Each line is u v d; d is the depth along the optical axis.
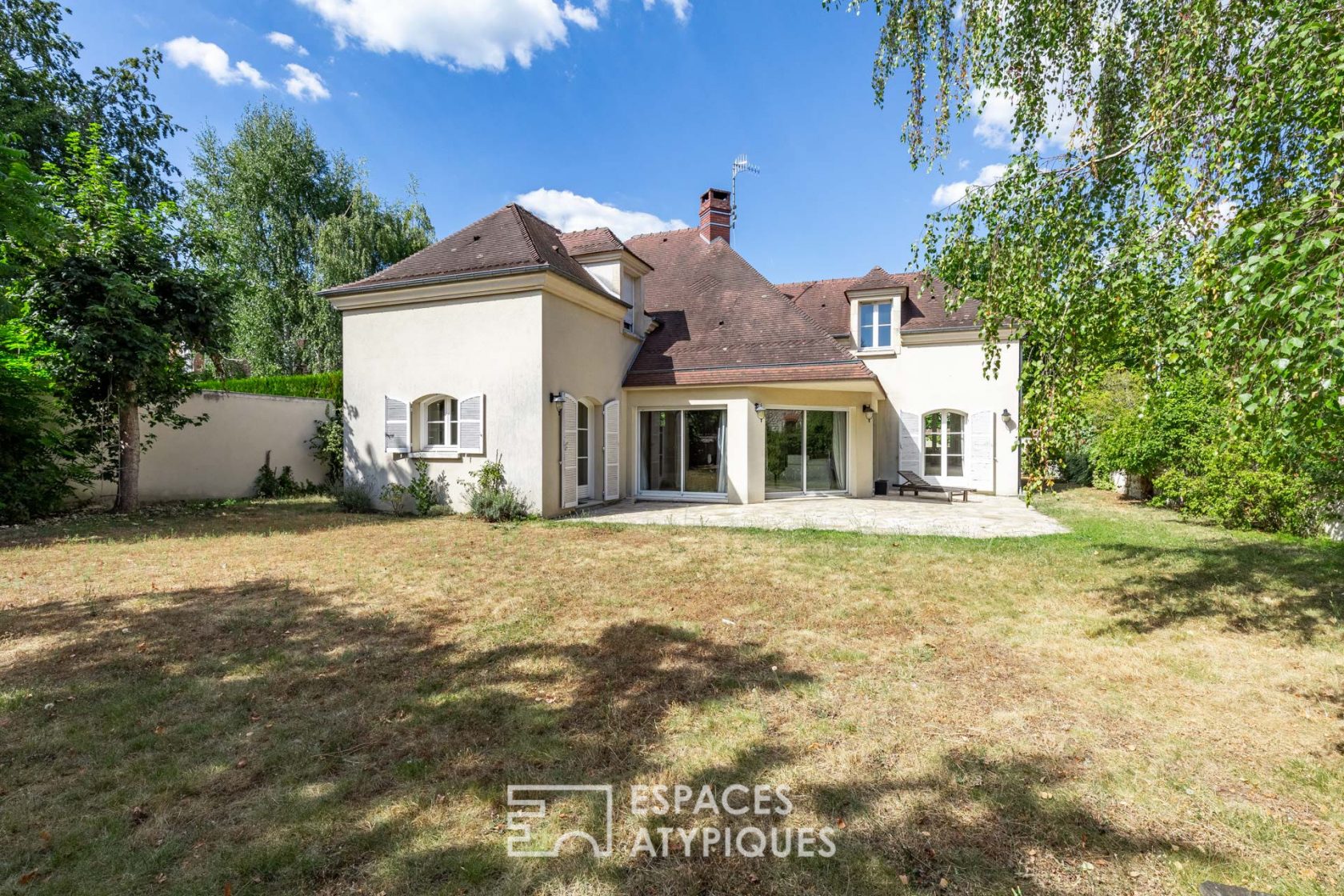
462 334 12.28
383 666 4.48
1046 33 6.20
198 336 12.77
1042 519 11.62
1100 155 6.07
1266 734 3.56
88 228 11.39
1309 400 3.08
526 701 3.92
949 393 17.25
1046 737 3.50
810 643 5.00
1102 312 5.50
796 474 15.84
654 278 18.72
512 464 11.91
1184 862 2.47
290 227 29.45
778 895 2.29
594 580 7.01
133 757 3.21
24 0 17.34
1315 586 6.59
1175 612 5.80
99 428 12.11
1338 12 3.85
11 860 2.43
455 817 2.73
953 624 5.50
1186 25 5.14
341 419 17.83
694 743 3.40
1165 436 12.15
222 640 4.97
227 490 15.30
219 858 2.45
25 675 4.23
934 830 2.67
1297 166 4.25
